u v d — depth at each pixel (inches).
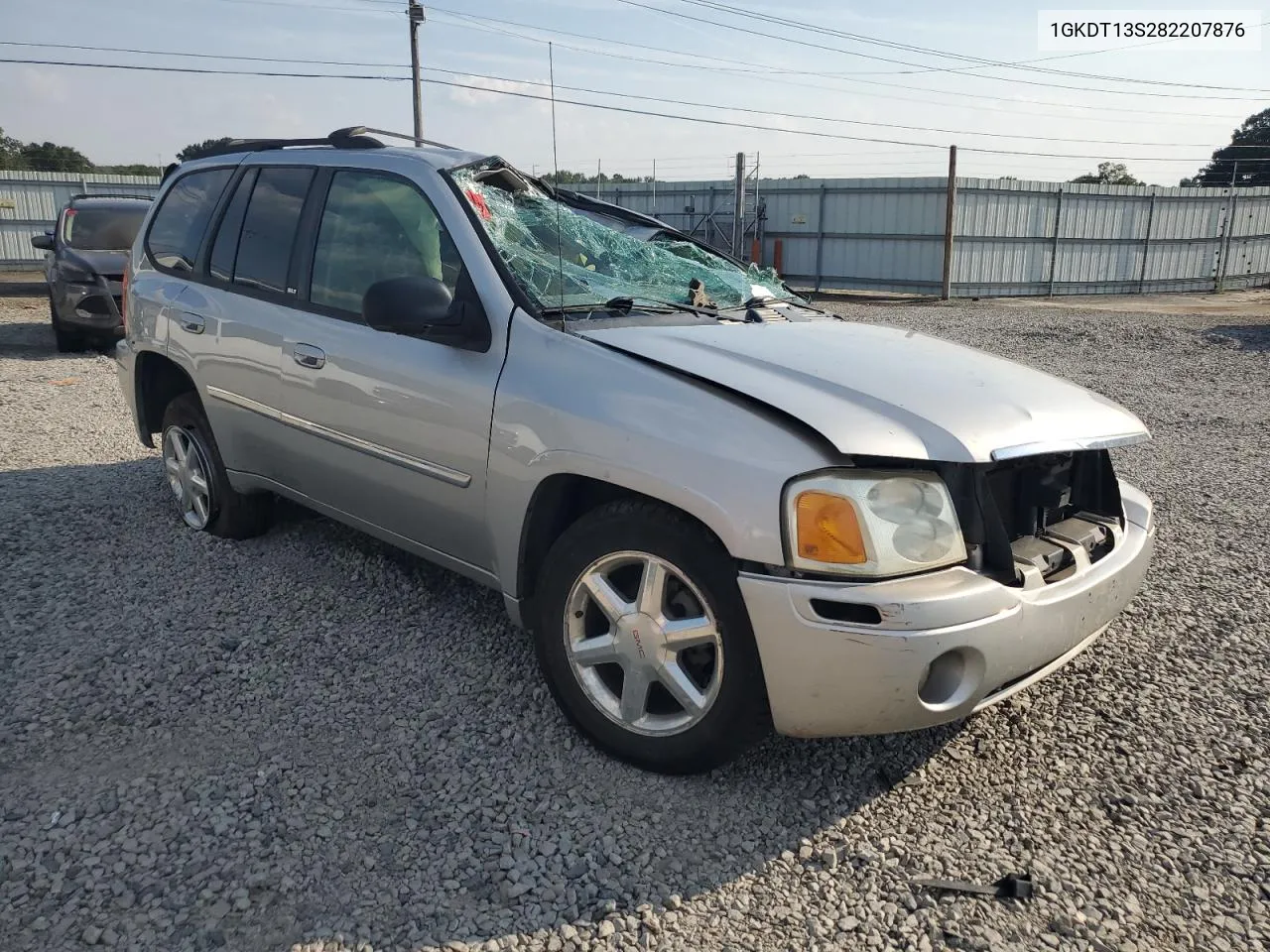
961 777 115.2
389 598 159.5
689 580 105.0
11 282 869.2
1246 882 98.6
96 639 144.0
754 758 118.0
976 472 104.1
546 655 119.8
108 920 89.3
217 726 122.0
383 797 108.4
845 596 95.8
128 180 1099.9
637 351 114.7
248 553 177.2
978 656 99.1
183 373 186.2
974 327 657.0
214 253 174.4
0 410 302.8
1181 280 1294.3
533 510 120.0
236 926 89.3
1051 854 102.3
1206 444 294.2
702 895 95.0
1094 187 1183.6
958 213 1088.2
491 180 145.8
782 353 119.5
